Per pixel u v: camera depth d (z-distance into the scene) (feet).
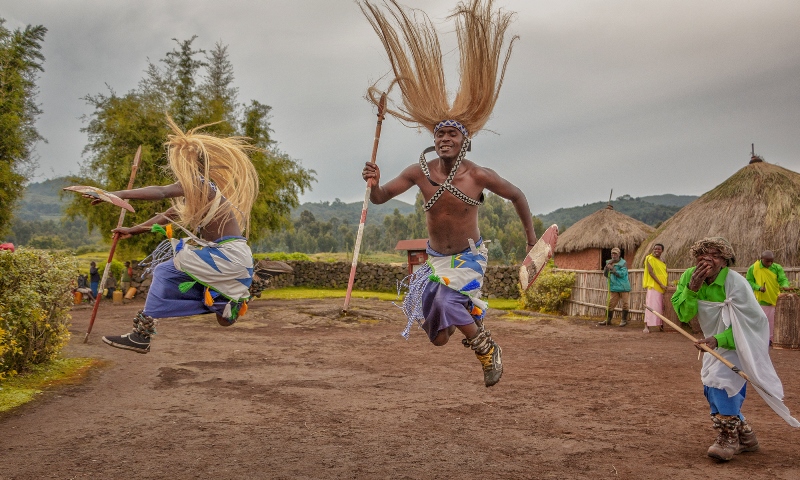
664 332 43.52
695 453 15.37
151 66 83.76
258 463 14.32
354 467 14.12
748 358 14.90
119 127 79.46
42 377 23.81
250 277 14.66
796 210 45.85
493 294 89.35
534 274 14.55
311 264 99.30
